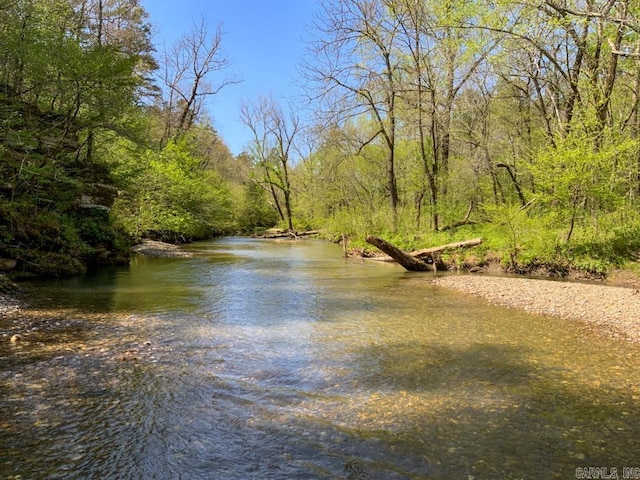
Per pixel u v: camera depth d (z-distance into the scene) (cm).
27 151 1384
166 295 1153
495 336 793
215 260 2189
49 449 385
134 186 2608
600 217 1631
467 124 2528
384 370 611
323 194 4109
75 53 1448
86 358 623
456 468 371
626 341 764
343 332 811
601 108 1642
